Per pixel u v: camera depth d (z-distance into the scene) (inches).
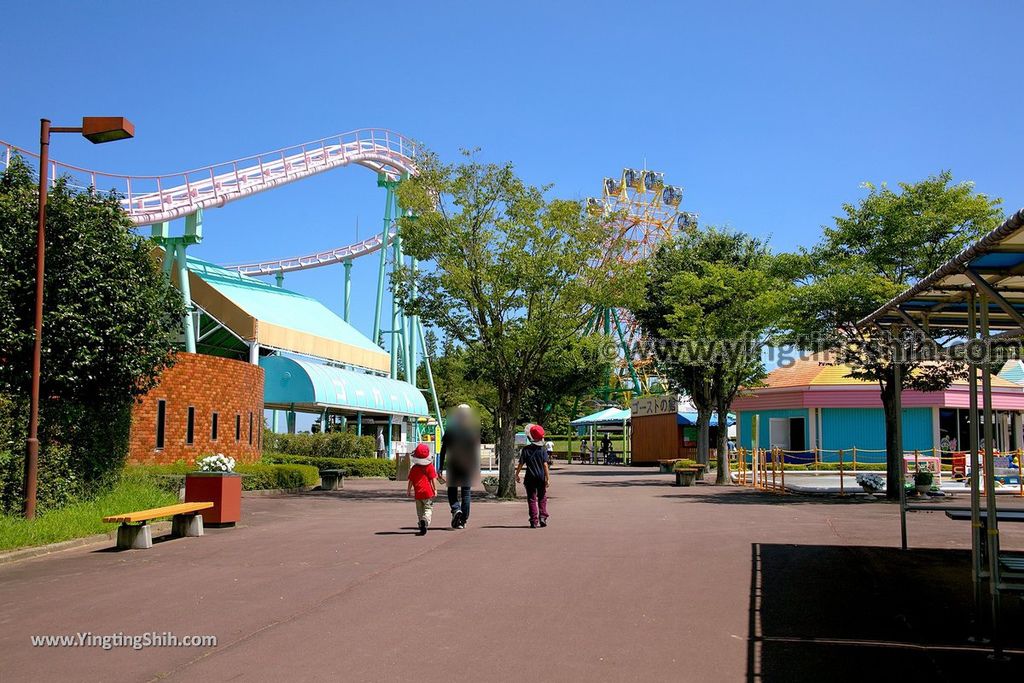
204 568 451.5
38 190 662.5
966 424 1612.9
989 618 332.8
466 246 991.0
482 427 2632.9
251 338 1510.8
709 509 796.6
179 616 336.5
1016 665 269.6
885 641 298.0
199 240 1427.2
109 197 721.0
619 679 255.0
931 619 330.6
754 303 1213.1
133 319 699.4
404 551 505.7
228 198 1467.8
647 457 2108.8
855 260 874.8
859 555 484.7
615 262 1038.4
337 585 397.7
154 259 768.3
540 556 482.3
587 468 2044.8
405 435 2011.6
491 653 282.7
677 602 358.6
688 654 281.6
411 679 254.7
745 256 1489.9
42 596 378.9
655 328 1501.0
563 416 2915.8
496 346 978.1
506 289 976.9
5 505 581.3
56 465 629.9
